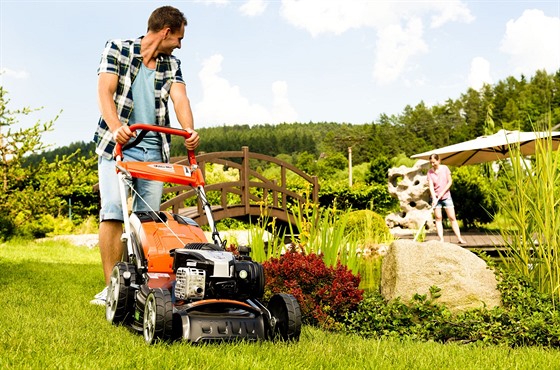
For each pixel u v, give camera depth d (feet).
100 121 18.92
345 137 247.91
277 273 19.20
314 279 18.90
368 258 39.42
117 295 15.83
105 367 11.28
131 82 18.83
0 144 46.85
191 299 13.85
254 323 14.06
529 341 16.52
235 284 14.08
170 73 19.39
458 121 350.43
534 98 289.53
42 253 43.62
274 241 23.76
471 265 18.60
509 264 20.59
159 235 16.01
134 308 15.64
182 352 12.34
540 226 19.15
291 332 14.15
